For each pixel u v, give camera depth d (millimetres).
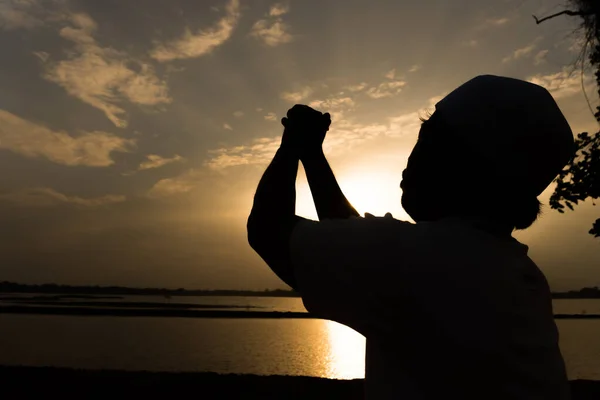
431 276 1003
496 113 1100
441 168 1150
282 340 35375
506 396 983
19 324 44906
